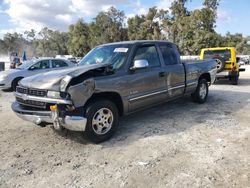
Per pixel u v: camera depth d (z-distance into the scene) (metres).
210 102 7.89
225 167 3.59
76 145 4.52
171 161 3.81
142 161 3.84
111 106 4.69
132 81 5.01
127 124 5.66
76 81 4.23
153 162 3.79
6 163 3.86
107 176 3.44
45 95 4.27
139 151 4.20
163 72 5.75
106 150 4.28
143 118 6.11
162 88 5.77
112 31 63.78
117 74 4.79
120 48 5.37
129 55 5.14
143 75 5.24
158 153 4.10
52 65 12.06
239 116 6.20
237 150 4.16
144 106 5.43
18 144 4.60
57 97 4.14
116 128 4.85
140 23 60.28
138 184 3.22
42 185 3.25
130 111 5.15
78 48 66.12
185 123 5.66
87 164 3.80
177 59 6.38
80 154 4.15
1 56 98.75
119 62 5.09
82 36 65.75
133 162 3.82
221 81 13.99
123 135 4.96
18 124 5.80
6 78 10.88
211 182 3.21
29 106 4.56
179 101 7.91
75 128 4.21
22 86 4.66
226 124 5.54
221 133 4.97
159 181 3.27
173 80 6.10
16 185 3.26
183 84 6.50
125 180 3.32
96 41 63.38
